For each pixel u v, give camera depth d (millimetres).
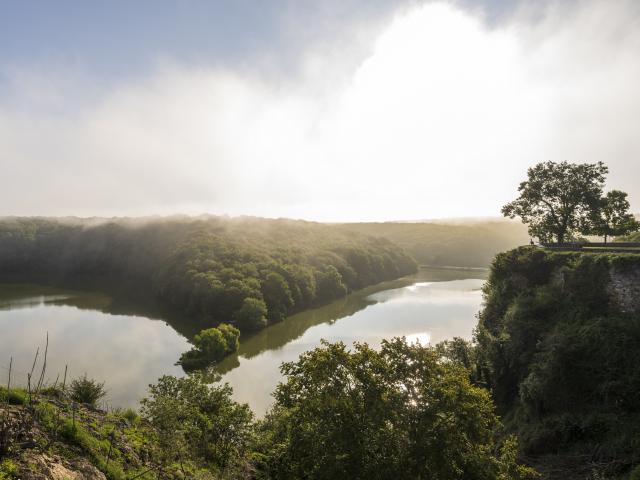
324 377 17422
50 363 54625
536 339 33469
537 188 49312
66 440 12602
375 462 15469
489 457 17125
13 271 137000
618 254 33188
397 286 121375
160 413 17969
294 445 17453
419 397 17078
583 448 24312
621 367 26547
